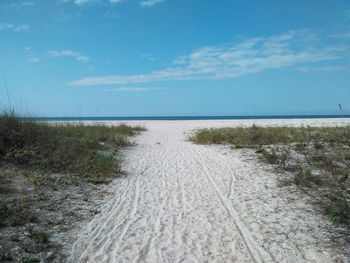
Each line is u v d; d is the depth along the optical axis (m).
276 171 9.74
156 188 8.52
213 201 7.40
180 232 5.80
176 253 5.06
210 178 9.38
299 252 5.05
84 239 5.52
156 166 11.14
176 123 37.06
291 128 18.89
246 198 7.54
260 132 16.80
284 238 5.51
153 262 4.82
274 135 16.12
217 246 5.28
